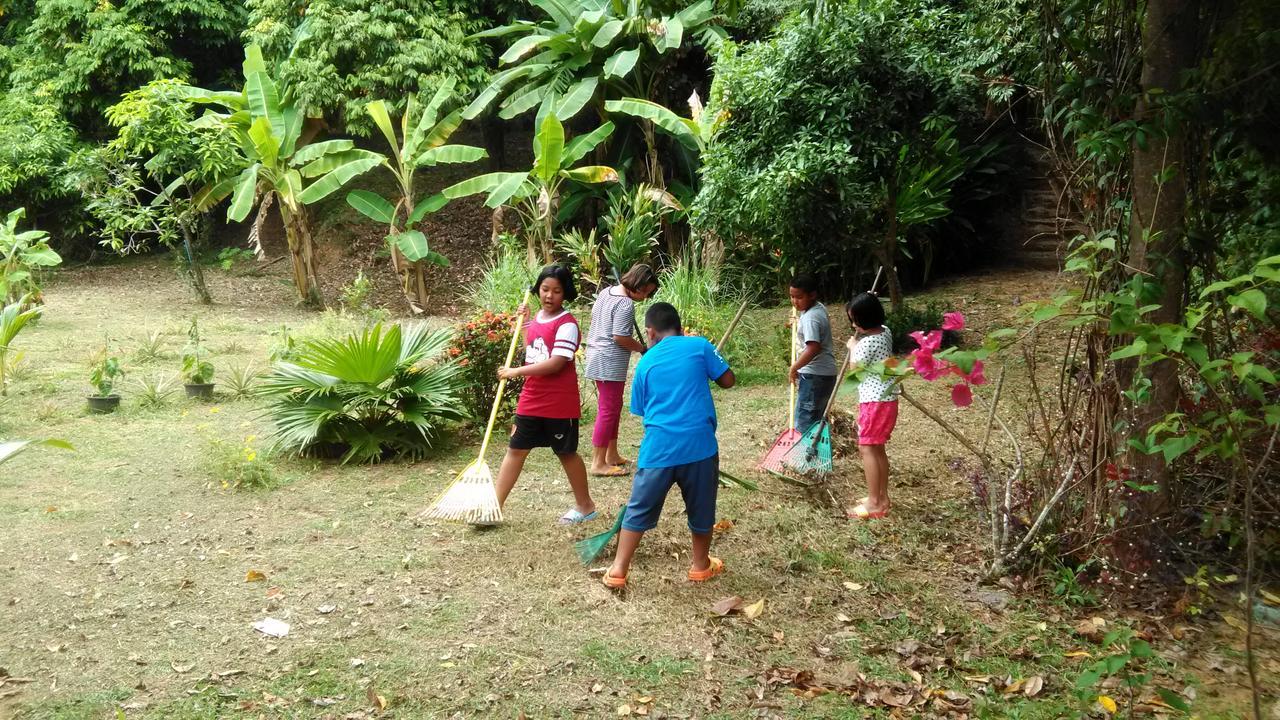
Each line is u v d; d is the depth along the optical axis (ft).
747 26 48.65
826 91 31.60
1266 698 11.94
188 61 61.31
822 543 17.11
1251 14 13.32
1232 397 14.48
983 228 48.57
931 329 33.71
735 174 33.14
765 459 20.83
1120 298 11.03
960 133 44.83
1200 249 14.12
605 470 20.84
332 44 49.14
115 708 11.41
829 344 20.39
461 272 55.01
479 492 17.17
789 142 31.86
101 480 20.42
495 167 61.52
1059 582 15.07
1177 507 15.01
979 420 25.21
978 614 14.39
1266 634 13.50
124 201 49.21
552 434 17.25
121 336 38.14
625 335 20.45
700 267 42.80
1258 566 15.19
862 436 18.40
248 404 27.63
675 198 48.85
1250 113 13.55
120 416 25.95
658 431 14.60
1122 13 14.32
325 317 41.24
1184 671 12.66
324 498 19.38
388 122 47.01
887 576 15.76
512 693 11.96
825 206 31.86
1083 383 15.37
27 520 17.87
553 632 13.56
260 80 47.32
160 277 57.26
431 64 49.78
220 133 48.55
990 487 16.92
